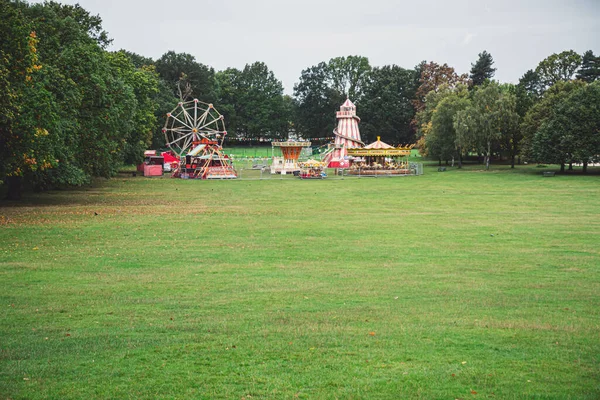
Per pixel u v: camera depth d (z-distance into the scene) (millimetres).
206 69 151125
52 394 9758
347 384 10180
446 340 12500
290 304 15773
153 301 16031
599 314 14656
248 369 10914
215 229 31438
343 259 23016
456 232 30469
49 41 45594
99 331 13203
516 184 63625
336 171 93438
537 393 9672
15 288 17484
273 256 23625
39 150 36156
